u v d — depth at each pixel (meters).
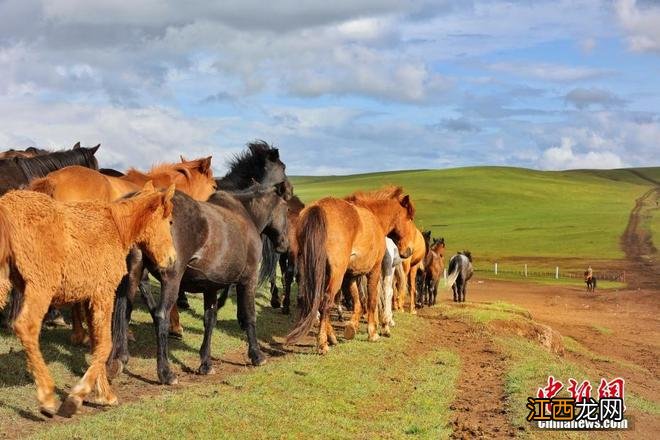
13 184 11.41
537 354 16.73
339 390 10.58
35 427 7.41
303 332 11.70
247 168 15.07
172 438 7.58
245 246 11.03
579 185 167.88
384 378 11.86
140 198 8.60
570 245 83.88
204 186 14.29
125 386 9.39
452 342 16.88
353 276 13.62
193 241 9.91
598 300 43.06
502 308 25.14
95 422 7.60
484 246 85.44
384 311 15.66
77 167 11.01
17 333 7.28
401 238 15.49
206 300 10.88
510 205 132.62
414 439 9.02
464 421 10.24
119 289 9.29
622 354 23.22
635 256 74.25
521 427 10.10
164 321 9.59
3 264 7.13
